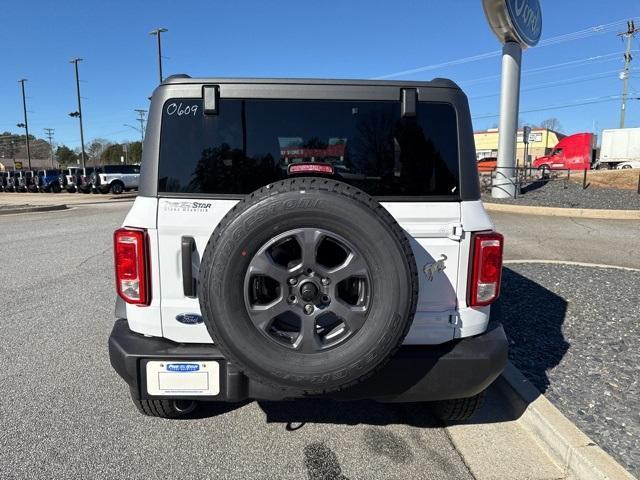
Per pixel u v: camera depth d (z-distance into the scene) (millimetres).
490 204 15617
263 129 2627
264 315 2293
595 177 20531
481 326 2684
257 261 2264
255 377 2324
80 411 3371
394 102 2643
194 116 2609
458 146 2639
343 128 2646
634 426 3016
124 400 3537
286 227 2250
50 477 2660
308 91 2621
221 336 2293
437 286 2621
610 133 41625
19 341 4680
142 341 2619
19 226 13891
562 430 2902
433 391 2574
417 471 2760
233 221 2252
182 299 2588
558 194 16891
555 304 5516
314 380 2283
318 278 2287
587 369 3861
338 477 2699
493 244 2598
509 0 14219
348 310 2287
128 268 2562
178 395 2551
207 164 2607
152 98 2646
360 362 2273
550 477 2711
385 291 2258
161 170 2594
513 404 3439
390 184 2641
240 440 3045
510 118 16391
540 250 9172
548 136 61344
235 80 2615
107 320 5316
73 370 4035
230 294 2260
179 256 2564
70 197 30016
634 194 16328
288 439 3066
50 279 7191
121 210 19469
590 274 6914
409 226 2590
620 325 4836
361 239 2240
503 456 2914
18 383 3789
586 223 12797
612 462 2596
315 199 2230
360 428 3205
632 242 10047
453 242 2609
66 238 11328
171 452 2906
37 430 3123
